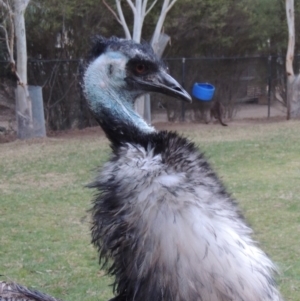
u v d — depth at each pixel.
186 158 3.23
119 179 3.23
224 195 3.29
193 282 3.09
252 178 12.38
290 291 6.69
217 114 22.88
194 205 3.12
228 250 3.11
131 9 21.30
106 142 17.84
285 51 26.41
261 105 26.52
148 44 3.55
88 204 10.45
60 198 10.91
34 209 10.20
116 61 3.42
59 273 7.35
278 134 19.02
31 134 19.12
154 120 23.88
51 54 22.25
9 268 7.49
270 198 10.65
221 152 15.58
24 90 18.92
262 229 8.86
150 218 3.13
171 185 3.14
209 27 23.61
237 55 25.59
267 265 3.30
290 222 9.21
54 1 20.69
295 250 7.99
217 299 3.08
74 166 13.87
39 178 12.66
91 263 7.67
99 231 3.33
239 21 24.48
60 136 20.25
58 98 21.91
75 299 6.59
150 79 3.47
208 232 3.10
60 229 9.08
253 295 3.12
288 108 23.67
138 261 3.18
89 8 21.77
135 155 3.24
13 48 19.73
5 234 8.84
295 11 25.70
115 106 3.40
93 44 3.51
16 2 18.30
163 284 3.12
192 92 21.30
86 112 22.22
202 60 23.89
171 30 23.55
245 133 19.70
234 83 24.62
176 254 3.10
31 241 8.53
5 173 13.29
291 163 13.98
